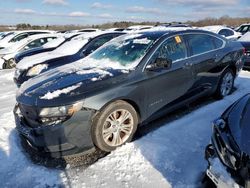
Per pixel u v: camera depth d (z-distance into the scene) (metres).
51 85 3.65
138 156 3.51
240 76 7.30
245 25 15.69
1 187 3.10
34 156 3.68
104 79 3.64
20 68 6.97
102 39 7.63
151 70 3.96
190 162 3.34
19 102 3.62
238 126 2.39
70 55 7.16
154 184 2.99
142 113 3.93
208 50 5.03
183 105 4.66
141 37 4.55
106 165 3.38
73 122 3.29
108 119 3.55
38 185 3.11
